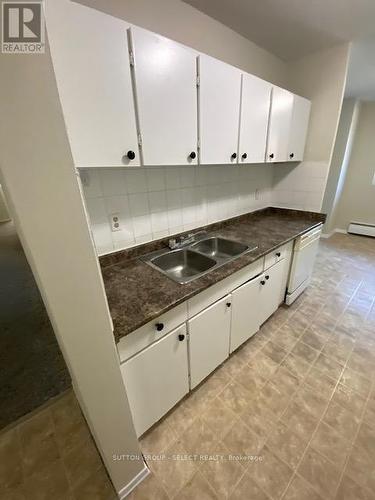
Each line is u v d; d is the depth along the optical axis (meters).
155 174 1.55
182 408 1.46
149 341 1.07
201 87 1.23
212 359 1.53
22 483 1.14
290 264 2.19
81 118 0.87
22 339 2.03
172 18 1.37
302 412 1.42
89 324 0.77
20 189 0.55
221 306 1.42
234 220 2.30
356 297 2.61
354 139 4.24
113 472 1.02
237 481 1.12
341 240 4.40
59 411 1.45
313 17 1.57
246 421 1.38
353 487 1.09
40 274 0.63
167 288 1.19
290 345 1.94
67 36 0.77
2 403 1.51
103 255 1.41
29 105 0.53
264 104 1.67
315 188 2.36
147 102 1.03
